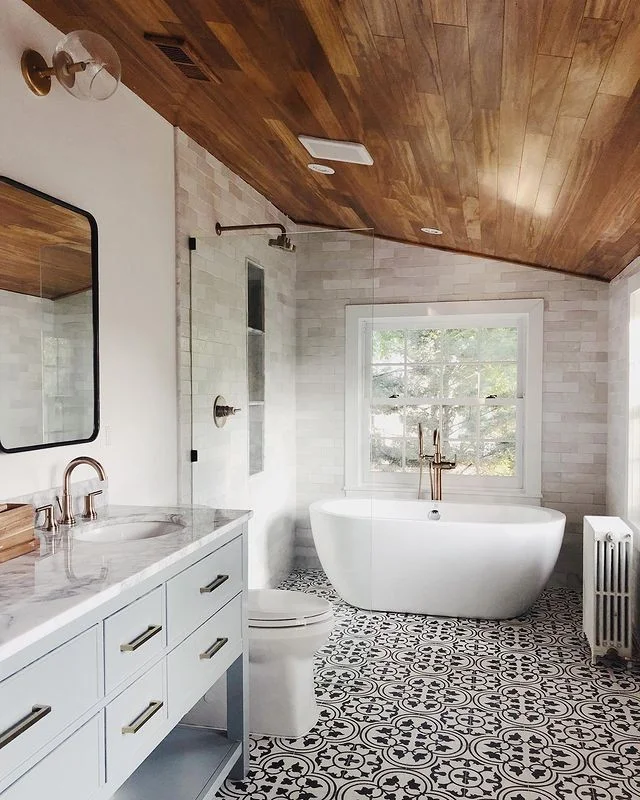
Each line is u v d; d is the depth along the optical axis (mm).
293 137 2939
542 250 4285
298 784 2408
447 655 3555
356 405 3443
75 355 2396
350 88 2244
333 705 3016
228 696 2484
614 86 1776
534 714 2914
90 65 1963
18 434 2115
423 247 5035
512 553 3984
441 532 4055
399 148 2715
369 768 2508
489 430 5109
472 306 4973
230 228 3363
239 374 3406
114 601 1631
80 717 1502
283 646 2701
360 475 3484
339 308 3410
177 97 2766
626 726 2807
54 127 2301
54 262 2283
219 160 3570
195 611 2080
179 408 3209
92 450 2539
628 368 4027
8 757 1267
